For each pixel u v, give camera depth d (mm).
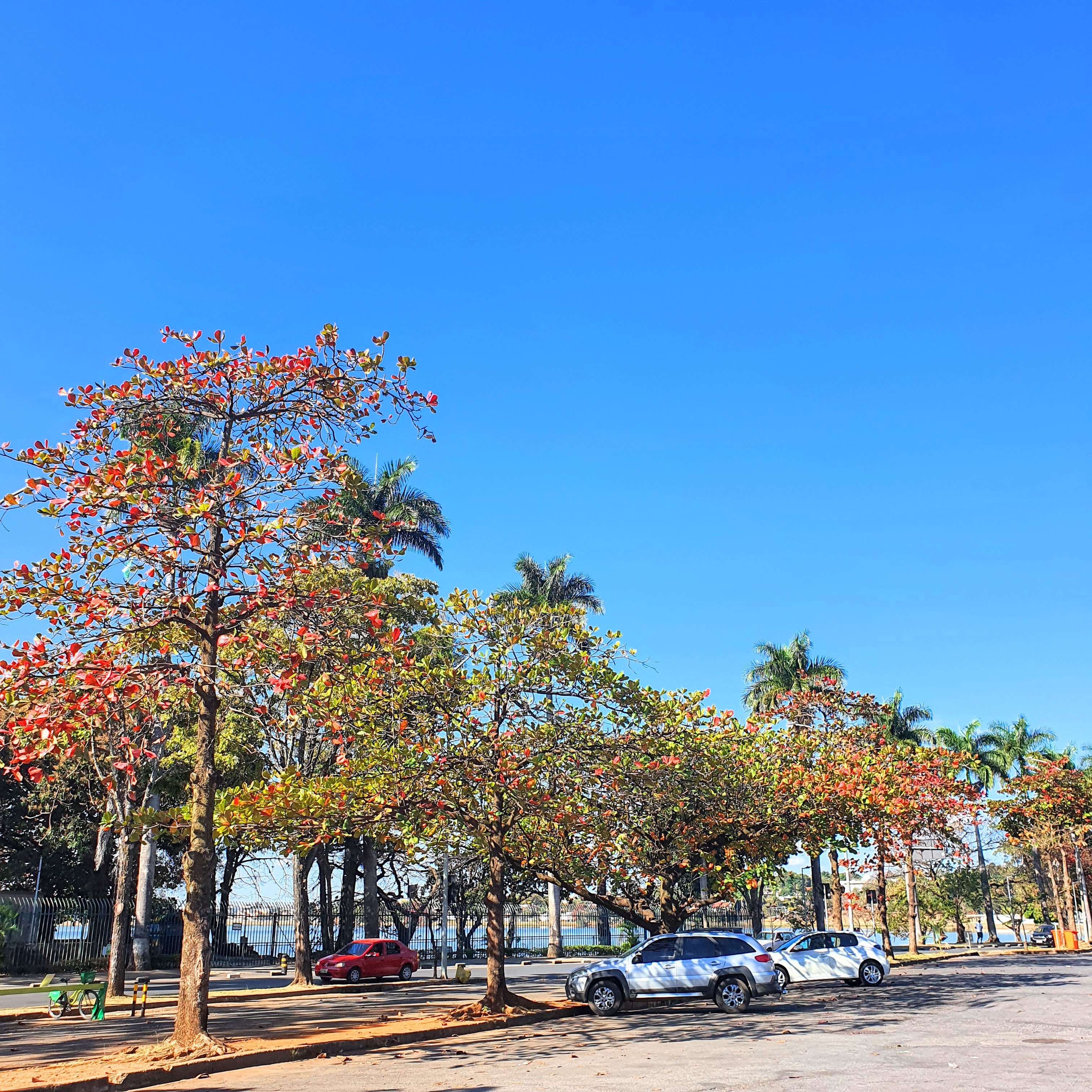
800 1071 11711
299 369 15875
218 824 19094
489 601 20531
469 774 19219
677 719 22109
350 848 41062
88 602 13641
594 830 20859
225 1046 14359
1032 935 63875
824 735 34094
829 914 65625
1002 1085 10273
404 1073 12938
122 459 14219
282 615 15250
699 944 21328
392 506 41750
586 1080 11625
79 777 30156
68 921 35719
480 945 56375
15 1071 12742
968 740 57531
